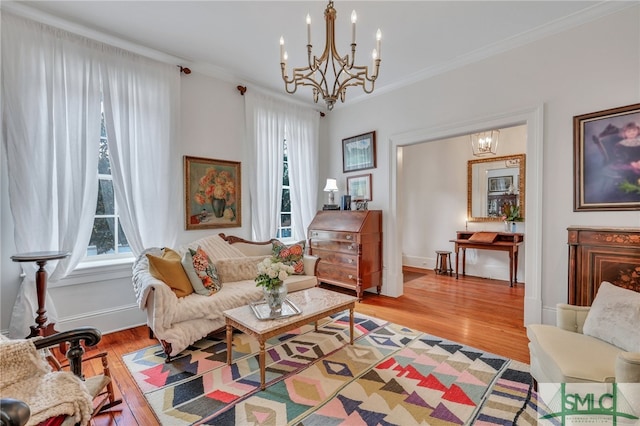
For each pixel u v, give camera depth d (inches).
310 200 189.9
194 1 96.1
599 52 103.3
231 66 142.9
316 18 105.8
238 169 157.1
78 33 107.7
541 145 115.4
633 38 97.3
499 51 125.0
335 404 72.6
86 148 108.8
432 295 167.3
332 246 167.9
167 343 92.4
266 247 151.7
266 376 85.2
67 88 105.4
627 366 49.6
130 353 99.7
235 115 156.9
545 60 114.3
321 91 76.3
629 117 97.8
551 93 113.3
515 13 103.7
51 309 103.6
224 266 130.6
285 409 70.9
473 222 219.6
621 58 99.4
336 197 197.3
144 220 123.6
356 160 184.4
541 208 116.0
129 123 120.0
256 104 163.5
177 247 131.9
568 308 75.7
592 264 95.0
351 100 184.9
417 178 249.0
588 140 105.3
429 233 243.0
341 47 126.0
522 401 72.6
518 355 96.3
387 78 156.1
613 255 91.2
